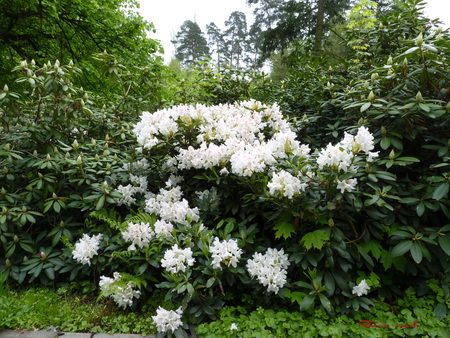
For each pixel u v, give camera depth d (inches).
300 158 85.4
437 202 81.2
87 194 105.3
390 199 88.8
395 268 90.3
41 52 288.0
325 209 84.7
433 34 94.0
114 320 83.6
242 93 188.5
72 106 115.5
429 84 94.7
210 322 80.0
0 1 249.3
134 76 149.8
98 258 92.9
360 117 110.6
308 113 147.4
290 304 84.4
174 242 86.0
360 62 162.6
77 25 290.7
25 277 100.8
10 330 80.0
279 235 82.9
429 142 97.0
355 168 80.0
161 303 86.3
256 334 73.5
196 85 194.2
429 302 79.7
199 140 104.0
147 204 102.7
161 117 105.9
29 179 116.3
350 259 81.7
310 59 184.1
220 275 81.7
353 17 262.4
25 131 113.2
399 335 72.3
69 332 79.5
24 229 111.2
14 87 276.2
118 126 136.9
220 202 103.2
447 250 75.1
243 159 85.0
